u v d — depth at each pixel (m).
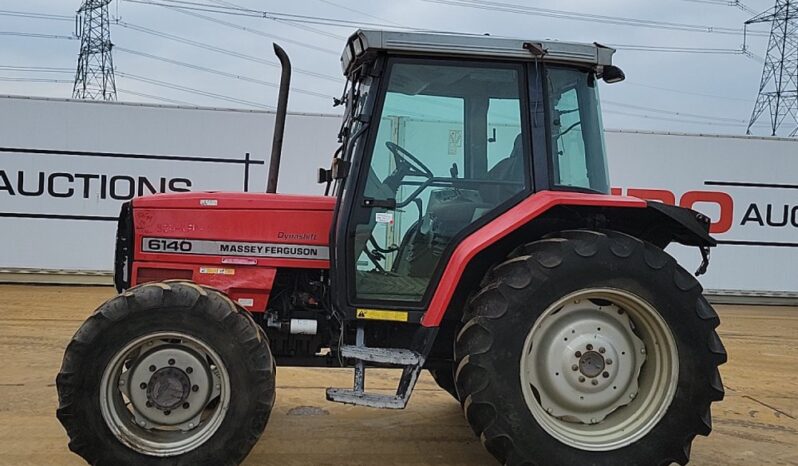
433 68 3.46
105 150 10.01
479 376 3.12
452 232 3.50
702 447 4.09
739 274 10.92
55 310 8.04
